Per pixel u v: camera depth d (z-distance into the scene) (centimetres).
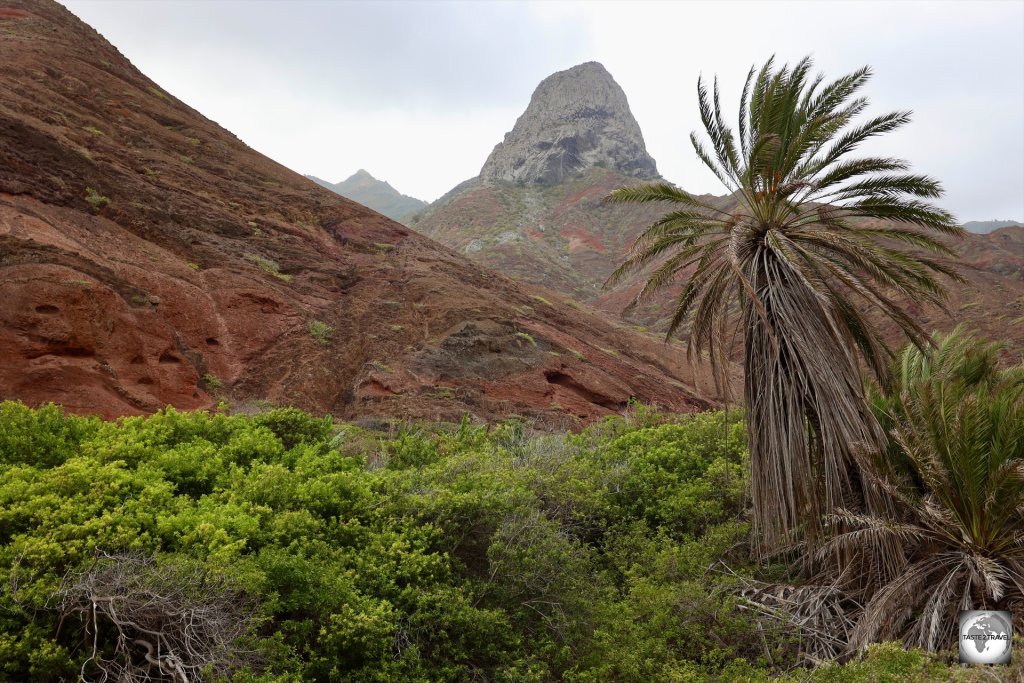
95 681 476
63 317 1482
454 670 639
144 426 967
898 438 754
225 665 502
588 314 3612
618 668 707
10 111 2116
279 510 763
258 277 2278
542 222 11281
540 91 18288
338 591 629
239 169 3033
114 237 1973
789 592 818
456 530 809
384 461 1274
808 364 797
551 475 1055
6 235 1580
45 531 567
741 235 830
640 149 17050
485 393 2195
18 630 486
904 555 770
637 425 1598
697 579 842
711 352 898
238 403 1789
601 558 962
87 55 3008
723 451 1215
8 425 817
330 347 2192
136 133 2678
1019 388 818
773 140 806
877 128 855
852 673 581
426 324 2473
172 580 514
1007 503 663
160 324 1761
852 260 851
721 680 648
